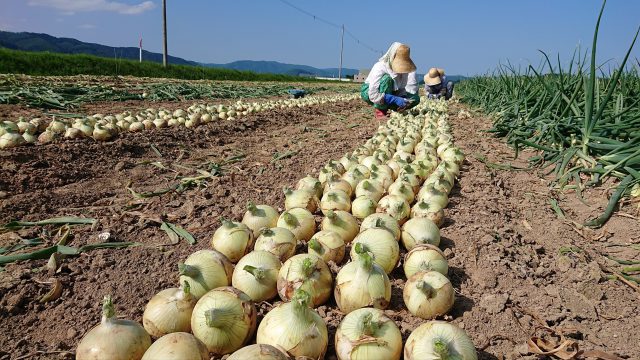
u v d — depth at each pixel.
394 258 0.81
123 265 0.89
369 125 2.78
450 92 5.24
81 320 0.73
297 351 0.57
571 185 1.39
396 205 1.02
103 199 1.24
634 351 0.66
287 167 1.60
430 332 0.58
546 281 0.84
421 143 1.74
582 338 0.69
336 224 0.92
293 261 0.73
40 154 1.51
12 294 0.77
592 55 1.44
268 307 0.72
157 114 2.51
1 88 3.12
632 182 1.19
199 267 0.72
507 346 0.67
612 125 1.51
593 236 1.06
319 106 3.91
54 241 0.98
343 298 0.69
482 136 2.29
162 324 0.63
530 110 2.17
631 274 0.88
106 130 1.83
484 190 1.33
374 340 0.57
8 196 1.19
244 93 4.96
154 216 1.09
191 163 1.67
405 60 2.91
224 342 0.60
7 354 0.66
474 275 0.84
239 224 0.88
